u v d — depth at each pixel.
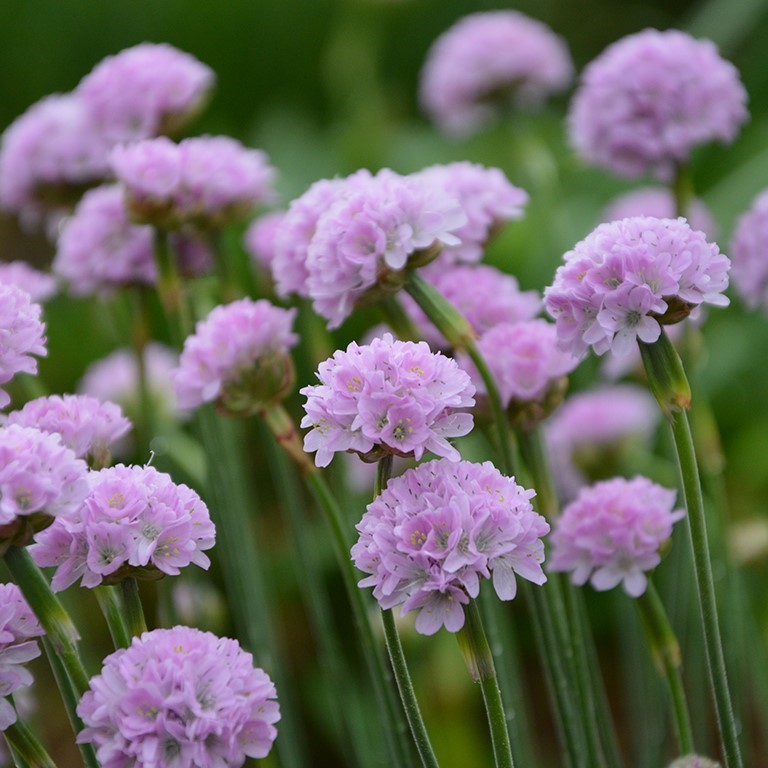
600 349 0.53
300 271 0.58
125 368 0.71
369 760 0.65
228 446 0.63
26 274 0.64
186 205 0.62
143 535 0.52
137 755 0.50
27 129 0.68
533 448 0.58
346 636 0.85
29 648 0.52
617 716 0.81
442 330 0.57
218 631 0.65
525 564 0.52
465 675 0.74
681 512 0.57
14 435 0.51
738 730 0.61
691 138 0.64
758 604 0.71
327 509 0.57
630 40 0.65
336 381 0.52
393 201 0.56
